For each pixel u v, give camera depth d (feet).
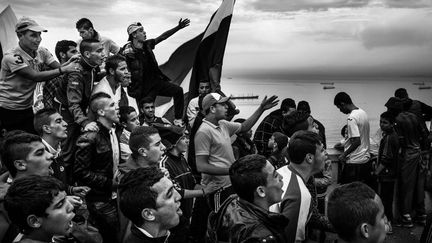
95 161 12.75
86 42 15.26
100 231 12.85
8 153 10.46
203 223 16.29
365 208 7.04
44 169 10.72
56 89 16.15
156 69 22.21
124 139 15.83
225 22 23.68
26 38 15.79
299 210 10.23
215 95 15.69
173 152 15.15
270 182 9.23
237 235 8.46
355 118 20.63
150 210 8.26
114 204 13.01
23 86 15.94
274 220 8.76
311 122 16.12
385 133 20.84
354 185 7.41
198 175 17.88
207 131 15.43
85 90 15.31
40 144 10.71
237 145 19.71
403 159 21.09
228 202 9.29
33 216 7.79
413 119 21.30
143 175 8.35
